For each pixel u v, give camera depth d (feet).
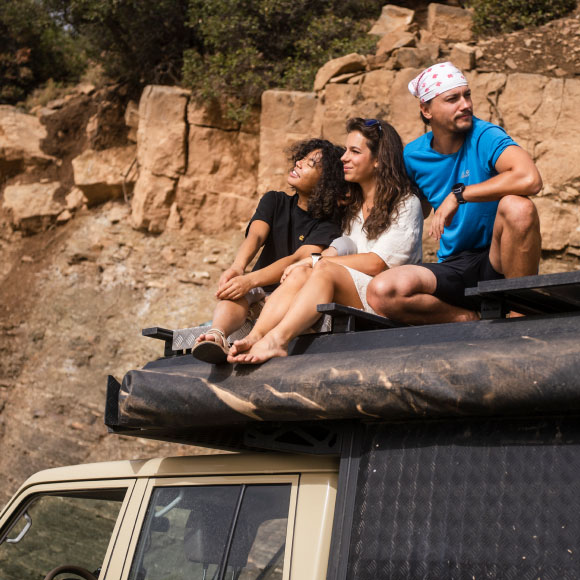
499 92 33.01
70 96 52.54
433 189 11.43
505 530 6.72
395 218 11.35
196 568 8.73
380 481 7.62
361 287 10.18
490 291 7.49
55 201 46.70
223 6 42.75
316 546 7.84
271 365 8.47
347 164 11.91
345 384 7.60
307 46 41.81
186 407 8.73
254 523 8.47
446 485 7.18
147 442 33.81
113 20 47.26
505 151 10.19
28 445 36.29
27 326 41.06
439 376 7.05
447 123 10.89
